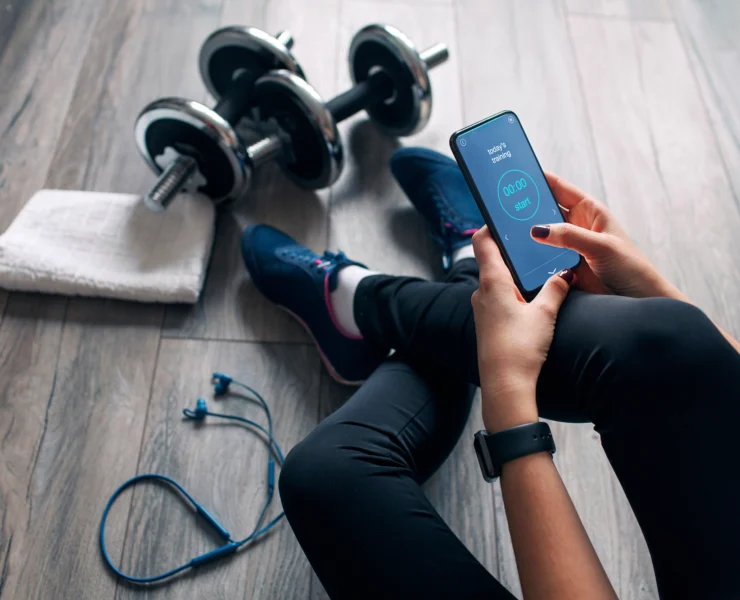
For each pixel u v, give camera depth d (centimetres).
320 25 131
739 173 120
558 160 119
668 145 123
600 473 91
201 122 93
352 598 58
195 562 81
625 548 86
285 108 101
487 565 85
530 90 127
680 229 113
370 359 90
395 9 135
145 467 88
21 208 107
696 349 50
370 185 115
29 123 114
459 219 105
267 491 87
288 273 96
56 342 95
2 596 78
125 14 127
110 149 113
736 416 48
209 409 93
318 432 70
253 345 98
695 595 45
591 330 56
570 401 59
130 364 95
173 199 99
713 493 46
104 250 100
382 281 83
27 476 86
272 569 82
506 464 53
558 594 46
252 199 111
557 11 138
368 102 110
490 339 58
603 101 127
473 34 133
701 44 137
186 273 99
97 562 81
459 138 70
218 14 130
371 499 62
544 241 63
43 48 122
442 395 77
